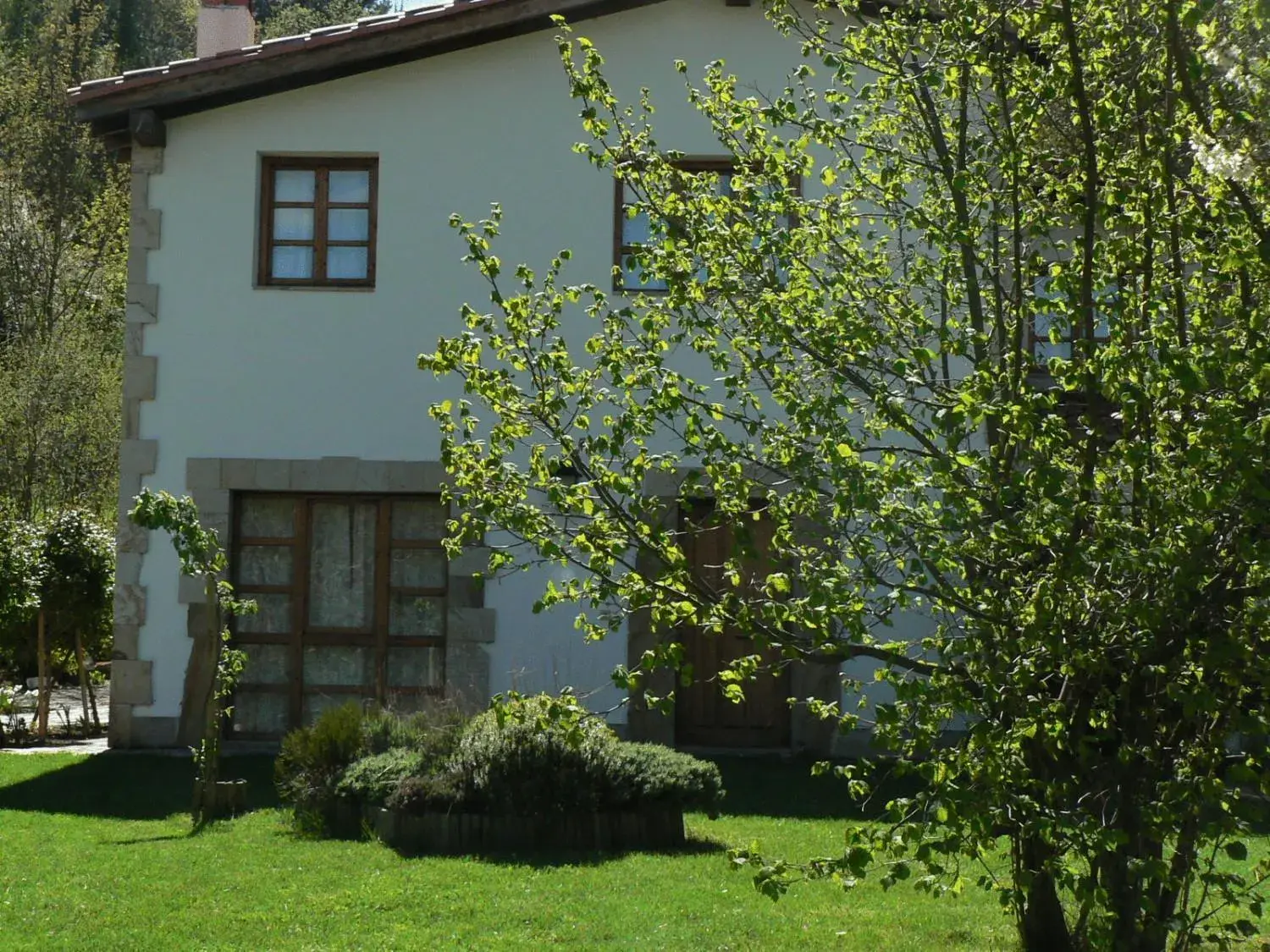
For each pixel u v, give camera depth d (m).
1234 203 4.59
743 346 5.24
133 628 13.20
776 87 13.25
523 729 8.84
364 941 6.59
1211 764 4.45
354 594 13.41
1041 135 5.36
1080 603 4.23
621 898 7.43
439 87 13.45
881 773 11.41
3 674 16.55
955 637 4.69
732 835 9.18
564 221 13.34
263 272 13.52
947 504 4.51
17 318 30.45
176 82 13.04
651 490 11.73
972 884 7.69
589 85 5.63
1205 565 4.11
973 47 5.21
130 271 13.44
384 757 9.58
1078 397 5.02
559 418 5.19
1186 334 4.72
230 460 13.28
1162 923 4.47
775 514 4.83
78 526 14.83
